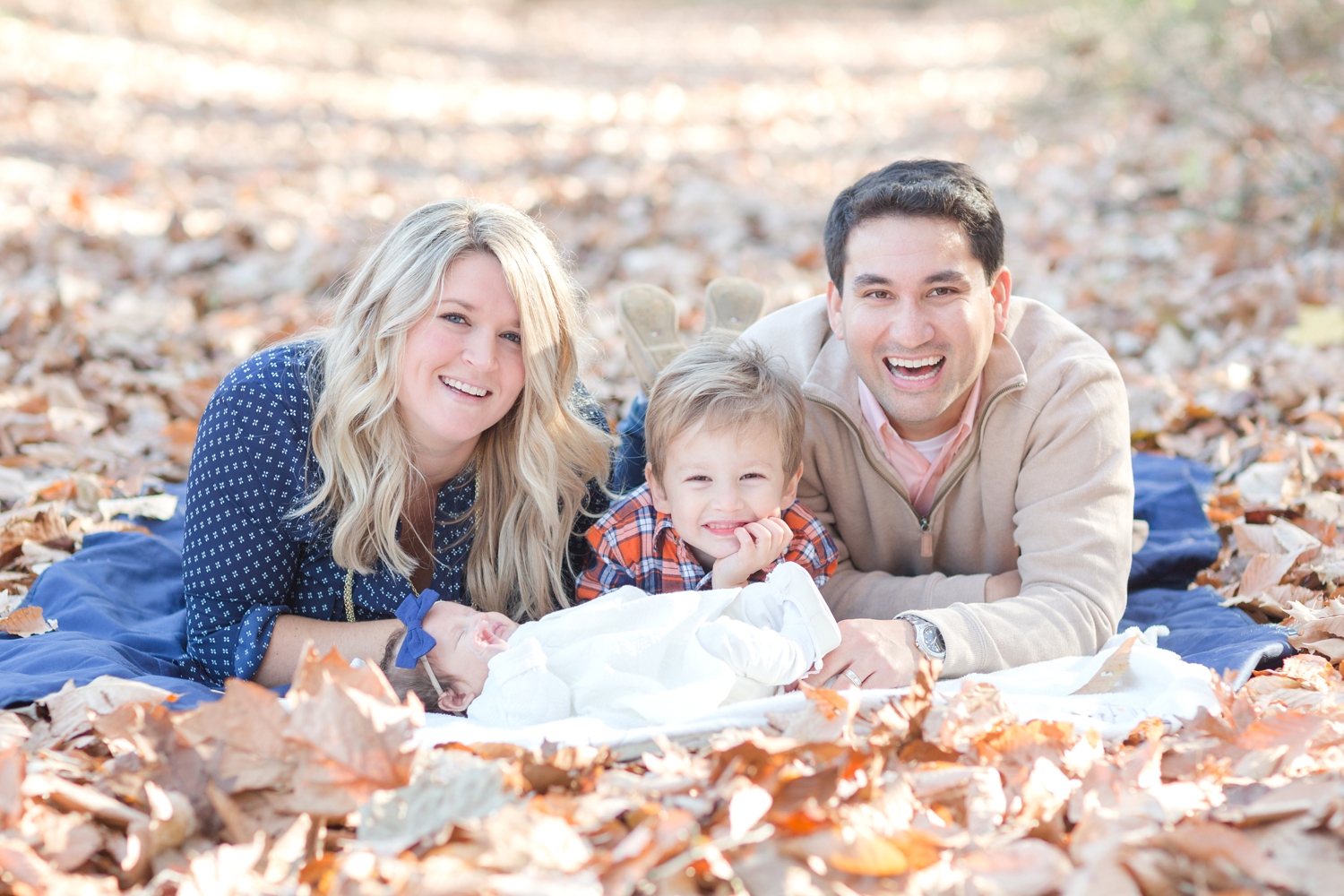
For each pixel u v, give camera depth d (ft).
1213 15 23.17
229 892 4.99
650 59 60.70
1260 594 9.25
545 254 8.04
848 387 8.73
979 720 6.41
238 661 7.73
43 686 6.90
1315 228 18.58
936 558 9.28
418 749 5.96
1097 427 8.33
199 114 36.06
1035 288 19.11
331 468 7.95
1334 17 23.00
